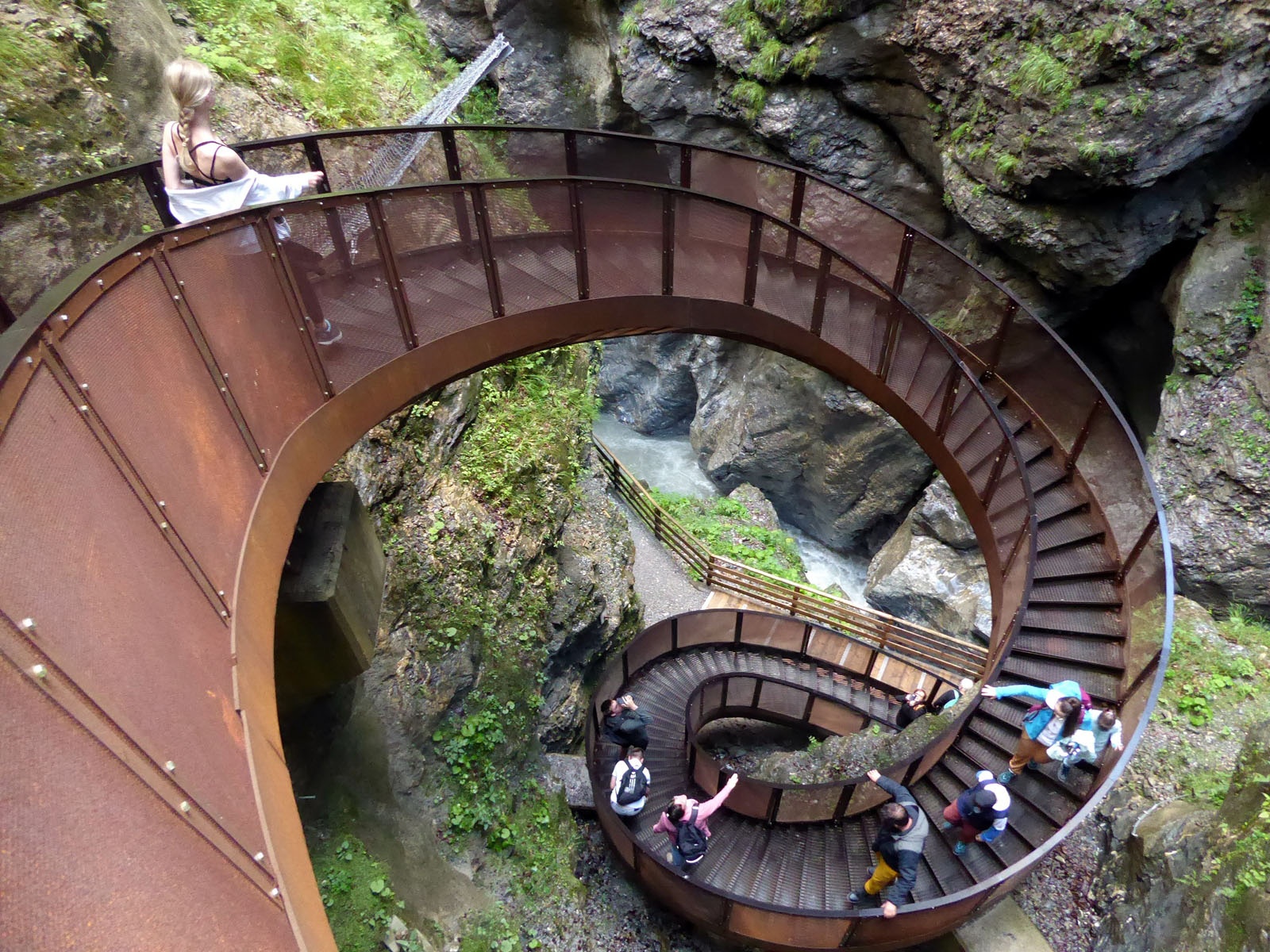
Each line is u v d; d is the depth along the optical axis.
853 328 8.74
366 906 5.71
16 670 1.61
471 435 9.77
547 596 10.26
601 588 11.66
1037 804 6.73
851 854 7.57
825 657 12.35
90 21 5.98
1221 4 8.39
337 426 4.78
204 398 3.29
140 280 2.91
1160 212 10.82
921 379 8.56
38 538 1.91
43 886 1.44
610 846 8.78
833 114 13.43
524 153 9.46
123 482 2.49
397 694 7.51
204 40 8.67
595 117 17.16
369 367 5.14
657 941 7.88
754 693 11.73
